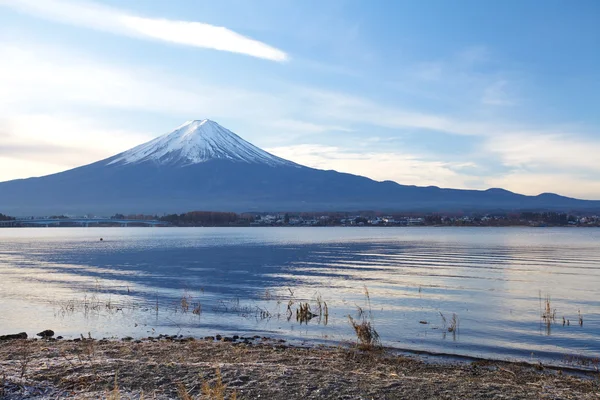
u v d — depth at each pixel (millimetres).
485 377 16625
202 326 26203
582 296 37750
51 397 12781
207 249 101500
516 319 28203
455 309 31594
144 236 188750
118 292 39562
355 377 15148
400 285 44250
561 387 15258
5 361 16234
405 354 20203
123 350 19484
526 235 194500
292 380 14633
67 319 27969
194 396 13094
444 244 122812
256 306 32719
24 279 48781
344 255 83938
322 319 28172
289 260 73438
